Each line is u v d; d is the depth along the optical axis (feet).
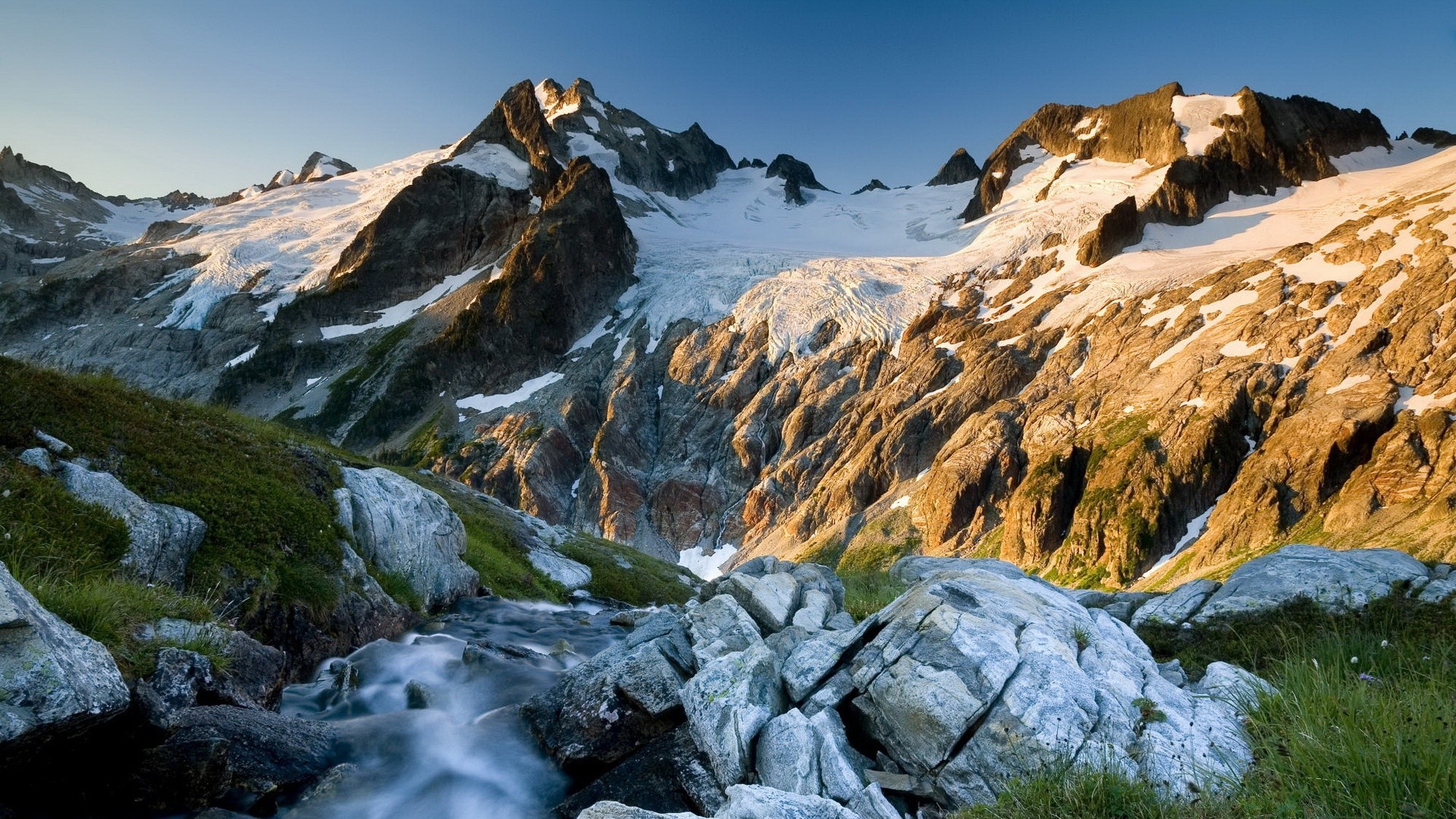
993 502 467.93
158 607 43.45
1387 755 24.41
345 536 75.51
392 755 42.47
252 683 43.91
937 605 40.11
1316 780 25.00
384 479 91.09
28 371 64.23
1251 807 24.81
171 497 60.49
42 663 28.71
